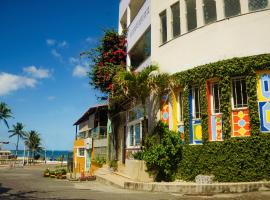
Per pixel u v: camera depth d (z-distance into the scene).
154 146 14.74
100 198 10.48
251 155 12.37
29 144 92.75
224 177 12.74
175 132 14.84
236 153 12.66
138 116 19.91
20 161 88.88
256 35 13.31
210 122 13.98
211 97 14.23
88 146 34.91
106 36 25.03
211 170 13.17
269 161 12.10
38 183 18.33
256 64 12.92
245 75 13.22
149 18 19.36
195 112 14.76
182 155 14.42
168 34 16.83
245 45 13.45
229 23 13.98
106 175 19.53
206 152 13.49
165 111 16.27
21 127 93.25
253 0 13.71
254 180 12.15
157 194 11.38
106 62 24.58
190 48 15.29
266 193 10.47
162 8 17.62
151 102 17.52
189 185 11.39
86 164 37.03
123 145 24.08
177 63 15.87
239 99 13.34
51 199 10.44
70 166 32.28
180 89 15.76
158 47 17.52
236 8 14.05
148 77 15.64
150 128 17.34
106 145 28.45
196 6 15.37
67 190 13.41
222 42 14.04
